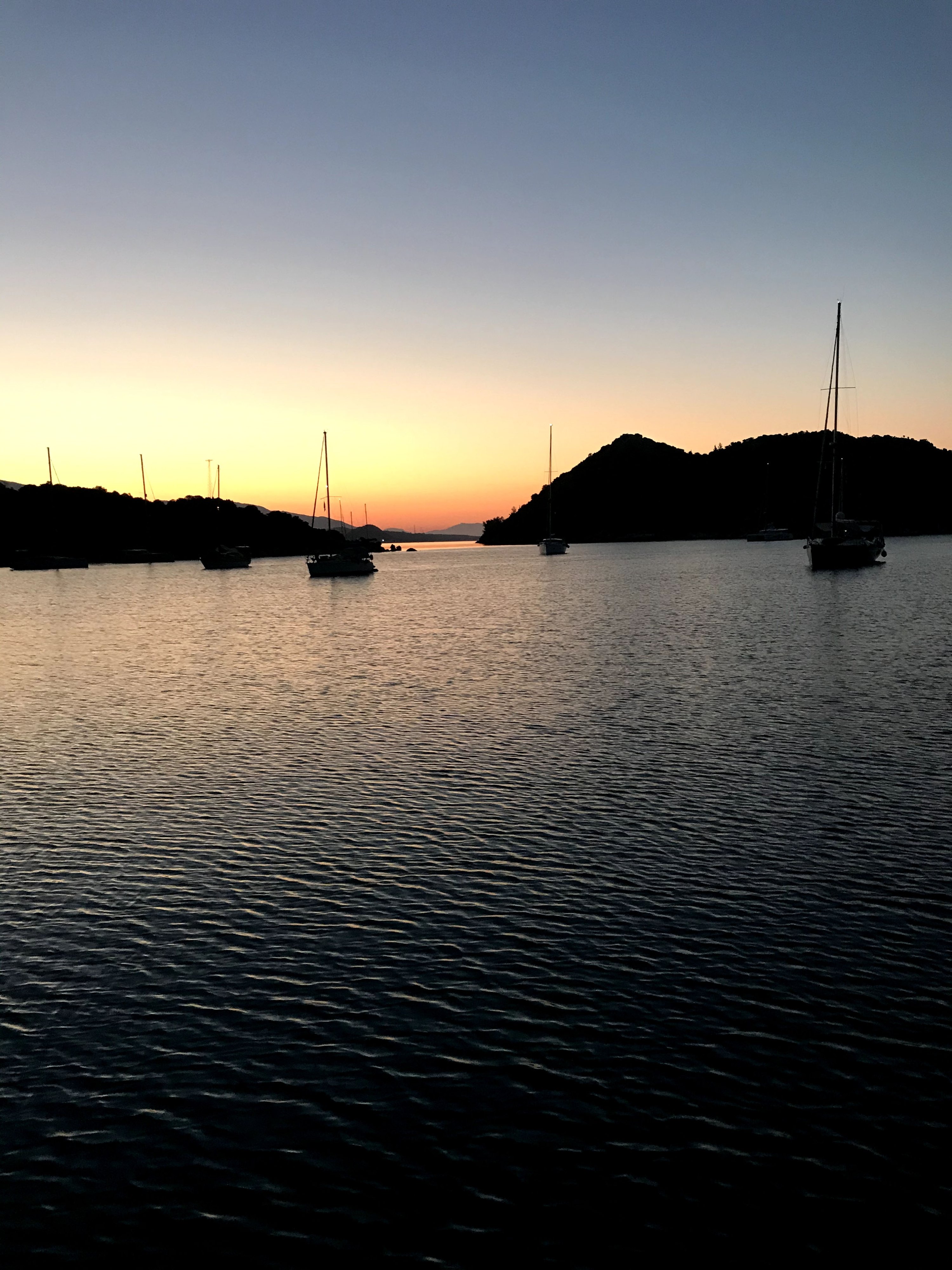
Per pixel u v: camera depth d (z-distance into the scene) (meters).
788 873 17.38
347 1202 9.64
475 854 18.69
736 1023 12.52
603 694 35.41
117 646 57.53
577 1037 12.27
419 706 34.22
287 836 19.98
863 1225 9.21
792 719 29.95
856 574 106.88
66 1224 9.44
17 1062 12.01
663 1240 9.09
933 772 23.44
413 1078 11.52
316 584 133.38
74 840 19.98
